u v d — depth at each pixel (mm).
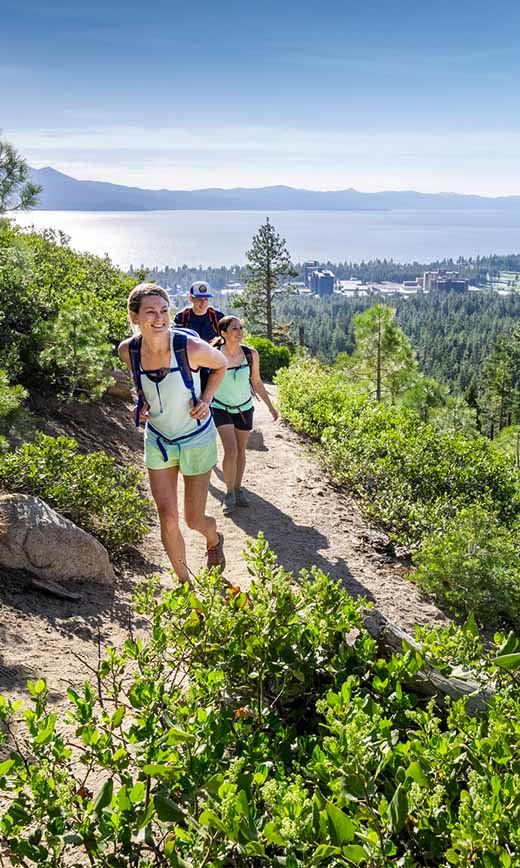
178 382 3893
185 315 6594
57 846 2080
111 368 10078
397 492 7820
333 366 29031
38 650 3561
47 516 4574
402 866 1943
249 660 2818
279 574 3123
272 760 2449
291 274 45656
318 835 1900
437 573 5730
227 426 6543
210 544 4500
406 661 2936
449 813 2074
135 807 2080
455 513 7594
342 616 3131
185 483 4250
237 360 6426
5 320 8867
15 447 6391
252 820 1937
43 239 16516
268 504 7199
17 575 4289
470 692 2938
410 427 10539
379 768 2146
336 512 7223
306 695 2953
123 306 13125
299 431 10750
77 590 4449
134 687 2412
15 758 2084
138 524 5477
